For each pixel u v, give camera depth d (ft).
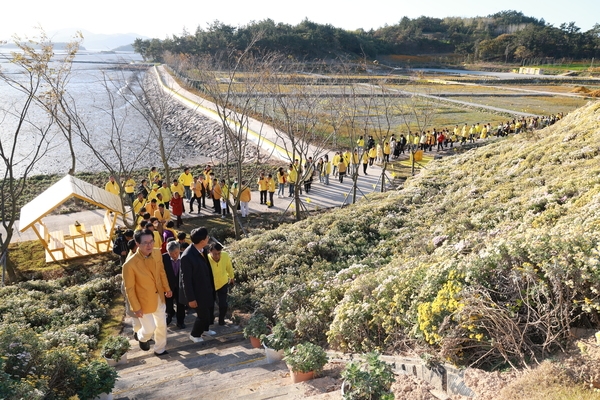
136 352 26.61
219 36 234.17
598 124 58.29
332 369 20.59
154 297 23.91
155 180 70.54
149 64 325.42
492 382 15.20
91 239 55.72
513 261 19.33
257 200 74.43
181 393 19.99
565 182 39.29
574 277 17.21
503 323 17.01
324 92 85.61
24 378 17.58
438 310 18.16
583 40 402.52
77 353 23.62
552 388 13.70
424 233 41.70
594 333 16.20
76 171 100.42
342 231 47.98
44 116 156.66
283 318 27.40
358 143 97.50
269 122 124.98
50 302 36.45
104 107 182.91
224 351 25.71
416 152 94.22
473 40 428.56
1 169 101.81
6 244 45.37
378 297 23.38
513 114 160.04
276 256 42.19
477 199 48.34
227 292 32.42
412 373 18.10
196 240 25.81
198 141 133.90
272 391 18.40
